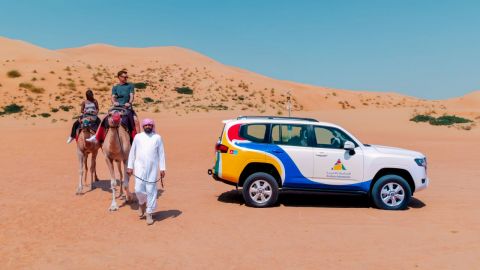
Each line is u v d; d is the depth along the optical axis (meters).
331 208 10.76
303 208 10.71
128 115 10.89
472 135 36.25
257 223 9.27
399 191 10.67
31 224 9.08
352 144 10.48
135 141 9.36
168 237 8.30
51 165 17.41
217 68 110.62
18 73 77.44
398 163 10.70
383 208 10.66
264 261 7.05
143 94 79.06
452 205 11.16
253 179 10.68
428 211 10.49
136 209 10.45
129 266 6.82
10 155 20.11
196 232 8.62
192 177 15.28
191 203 11.17
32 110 61.91
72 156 20.23
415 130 40.00
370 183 10.68
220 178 10.85
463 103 120.31
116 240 8.12
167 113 56.16
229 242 8.00
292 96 97.88
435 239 8.22
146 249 7.62
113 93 11.23
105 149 10.46
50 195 11.82
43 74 79.50
